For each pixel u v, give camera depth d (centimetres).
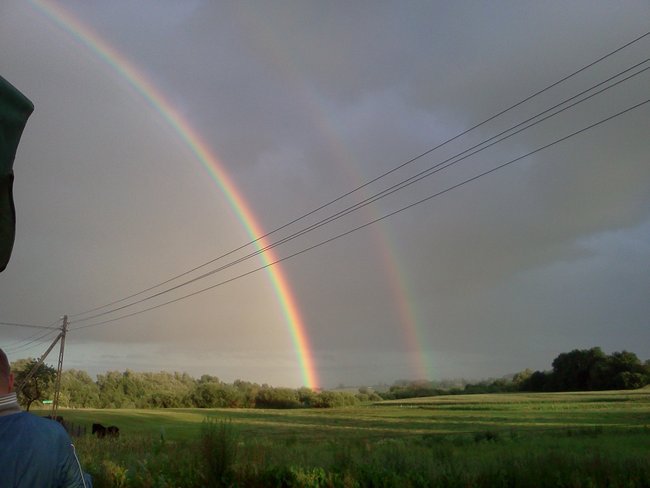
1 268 227
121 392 13288
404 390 14425
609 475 1180
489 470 1245
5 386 264
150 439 2669
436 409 8531
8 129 216
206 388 11812
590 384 11262
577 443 2502
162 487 1363
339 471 1312
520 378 13862
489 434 3228
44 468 254
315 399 11350
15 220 228
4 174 216
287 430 5225
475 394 12444
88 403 12438
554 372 12106
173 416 7825
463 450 2173
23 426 257
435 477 1212
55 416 4459
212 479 1393
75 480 272
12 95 217
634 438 2925
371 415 7731
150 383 14438
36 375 7619
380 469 1289
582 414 6275
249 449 1691
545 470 1222
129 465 1614
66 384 12644
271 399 11569
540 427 4694
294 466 1355
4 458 245
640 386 10506
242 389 12644
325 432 4841
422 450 2055
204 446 1451
